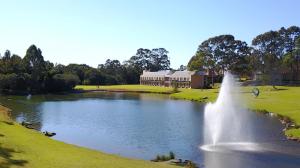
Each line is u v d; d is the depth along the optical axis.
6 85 149.62
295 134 55.22
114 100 130.25
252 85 157.75
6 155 29.44
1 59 165.50
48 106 103.88
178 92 162.25
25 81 154.12
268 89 137.00
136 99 135.50
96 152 36.41
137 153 46.62
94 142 53.34
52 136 57.44
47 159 30.25
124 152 47.16
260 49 184.62
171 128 65.50
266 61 175.38
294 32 184.50
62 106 104.75
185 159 42.72
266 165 39.50
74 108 99.62
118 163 32.12
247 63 183.88
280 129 62.41
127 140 54.78
